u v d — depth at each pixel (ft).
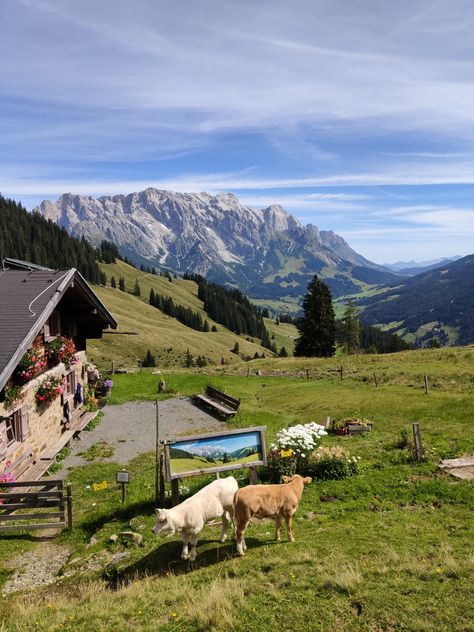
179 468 47.06
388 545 33.01
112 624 26.27
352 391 118.11
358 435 75.36
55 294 73.92
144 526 44.19
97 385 121.60
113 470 70.08
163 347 586.45
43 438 77.20
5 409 63.77
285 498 36.45
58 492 48.44
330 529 38.14
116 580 35.50
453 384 110.52
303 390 129.08
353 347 361.71
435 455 54.75
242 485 52.31
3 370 57.06
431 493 44.39
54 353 82.28
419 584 25.94
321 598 25.90
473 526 35.78
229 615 24.80
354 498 45.62
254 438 49.85
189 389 129.08
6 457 63.26
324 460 52.16
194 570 34.19
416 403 95.25
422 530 35.94
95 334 108.88
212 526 43.24
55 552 44.27
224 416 99.71
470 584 25.26
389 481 48.34
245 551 36.04
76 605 30.63
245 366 199.52
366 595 25.32
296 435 53.06
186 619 25.68
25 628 26.96
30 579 39.22
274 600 26.43
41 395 74.59
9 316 67.92
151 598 29.17
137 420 98.63
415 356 166.09
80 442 85.87
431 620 22.74
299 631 23.30
